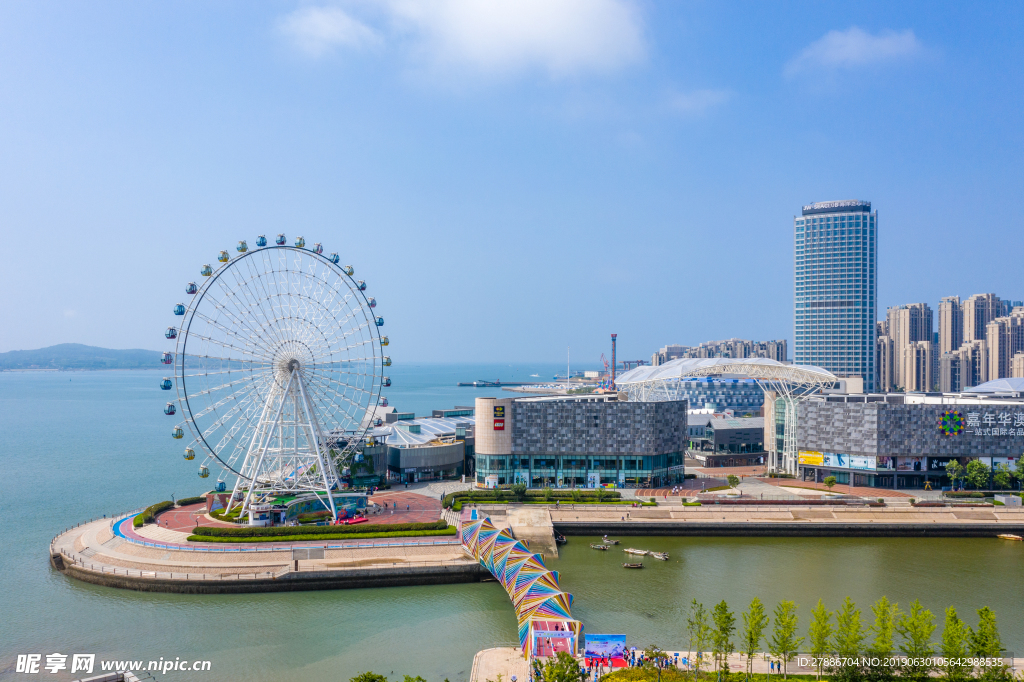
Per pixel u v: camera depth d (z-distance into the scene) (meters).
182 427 159.00
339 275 181.25
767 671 93.94
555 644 93.88
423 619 118.69
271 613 121.00
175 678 96.00
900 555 160.50
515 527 168.25
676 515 184.25
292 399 175.62
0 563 148.12
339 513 173.62
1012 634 110.94
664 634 110.50
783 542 173.50
